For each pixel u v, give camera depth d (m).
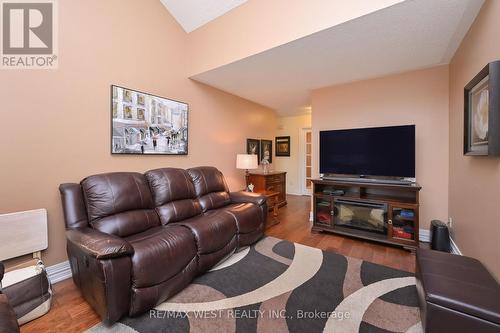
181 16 3.01
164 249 1.64
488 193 1.62
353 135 3.19
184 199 2.65
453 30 1.99
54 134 2.01
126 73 2.52
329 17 1.96
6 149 1.78
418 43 2.22
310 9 2.06
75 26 2.12
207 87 3.58
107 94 2.36
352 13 1.84
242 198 3.09
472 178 1.94
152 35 2.78
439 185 2.81
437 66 2.79
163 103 2.90
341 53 2.44
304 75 3.10
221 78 3.26
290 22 2.19
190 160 3.33
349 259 2.35
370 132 3.05
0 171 1.75
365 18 1.83
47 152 1.98
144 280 1.49
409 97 2.97
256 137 4.85
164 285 1.61
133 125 2.59
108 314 1.37
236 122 4.25
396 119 3.06
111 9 2.38
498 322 1.03
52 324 1.46
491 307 1.07
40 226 1.87
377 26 1.93
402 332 1.36
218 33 2.83
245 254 2.47
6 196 1.78
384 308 1.58
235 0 2.57
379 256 2.44
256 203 2.95
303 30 2.11
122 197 2.06
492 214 1.55
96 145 2.29
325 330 1.38
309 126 6.05
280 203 4.81
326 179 3.34
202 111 3.51
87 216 1.91
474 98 1.82
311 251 2.55
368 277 1.99
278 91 3.88
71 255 1.74
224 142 3.98
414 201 2.72
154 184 2.45
